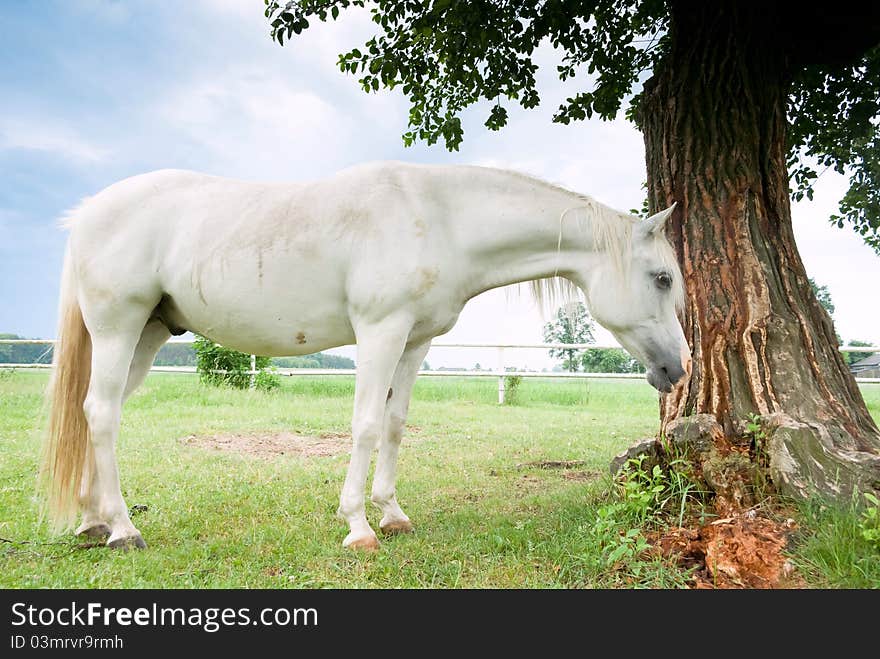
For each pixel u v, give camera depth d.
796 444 2.99
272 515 3.77
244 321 3.25
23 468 4.85
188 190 3.36
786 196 4.18
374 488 3.50
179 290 3.25
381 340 3.10
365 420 3.08
